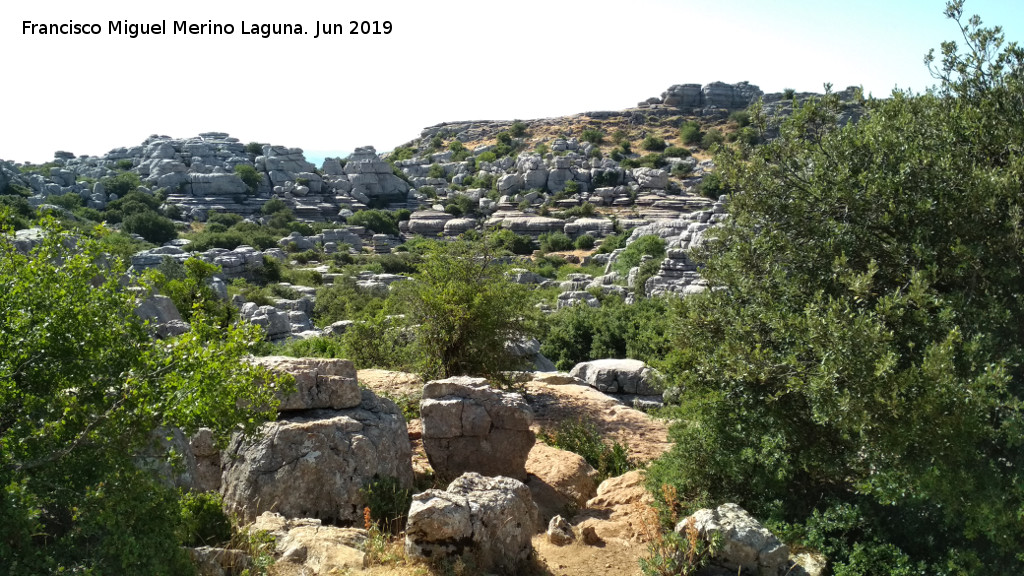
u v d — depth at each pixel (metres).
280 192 131.12
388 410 10.46
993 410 7.60
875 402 7.45
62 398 5.75
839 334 7.62
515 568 7.79
